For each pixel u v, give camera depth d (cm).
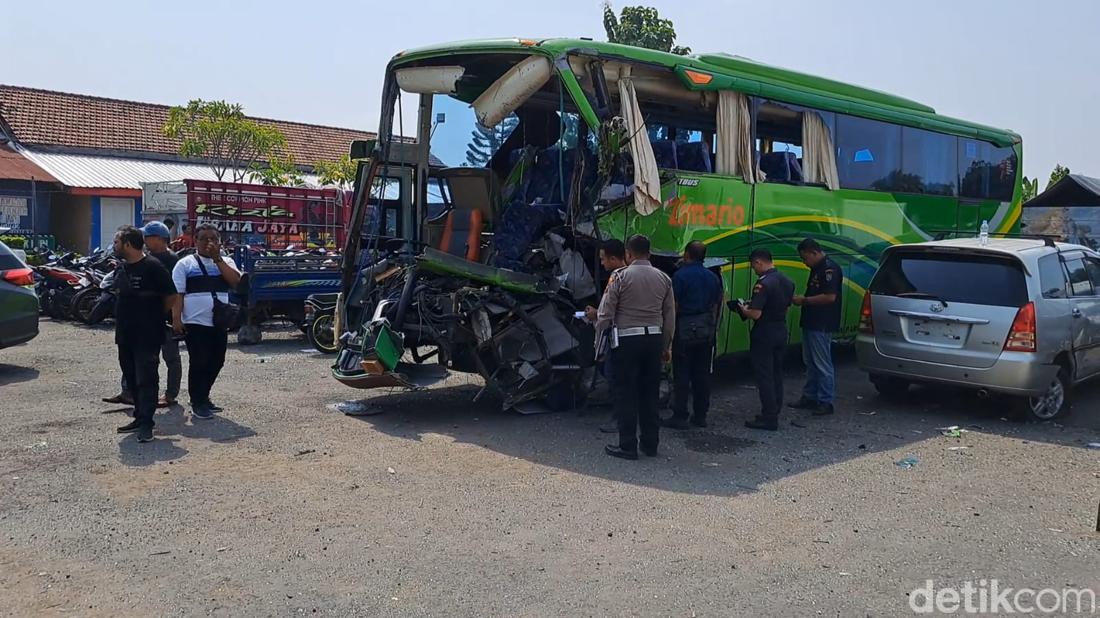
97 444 746
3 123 2741
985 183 1480
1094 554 545
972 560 532
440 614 445
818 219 1146
